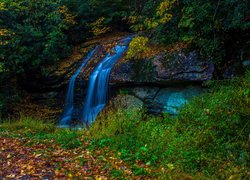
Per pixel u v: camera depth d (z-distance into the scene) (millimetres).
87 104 12898
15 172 6016
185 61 9906
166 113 9734
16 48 13312
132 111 9836
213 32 9625
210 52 9500
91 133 9359
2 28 13281
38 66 14227
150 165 6504
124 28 17781
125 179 5695
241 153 6043
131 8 16297
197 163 6129
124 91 11469
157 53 10906
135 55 11539
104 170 6188
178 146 6926
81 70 13922
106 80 12219
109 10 16812
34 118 12672
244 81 8039
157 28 11562
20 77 14281
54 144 8359
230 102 7418
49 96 14227
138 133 8398
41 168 6234
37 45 14086
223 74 9320
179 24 10055
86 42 16500
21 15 14727
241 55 9180
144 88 11008
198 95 9461
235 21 8680
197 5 9633
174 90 10266
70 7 16797
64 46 15164
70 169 6195
